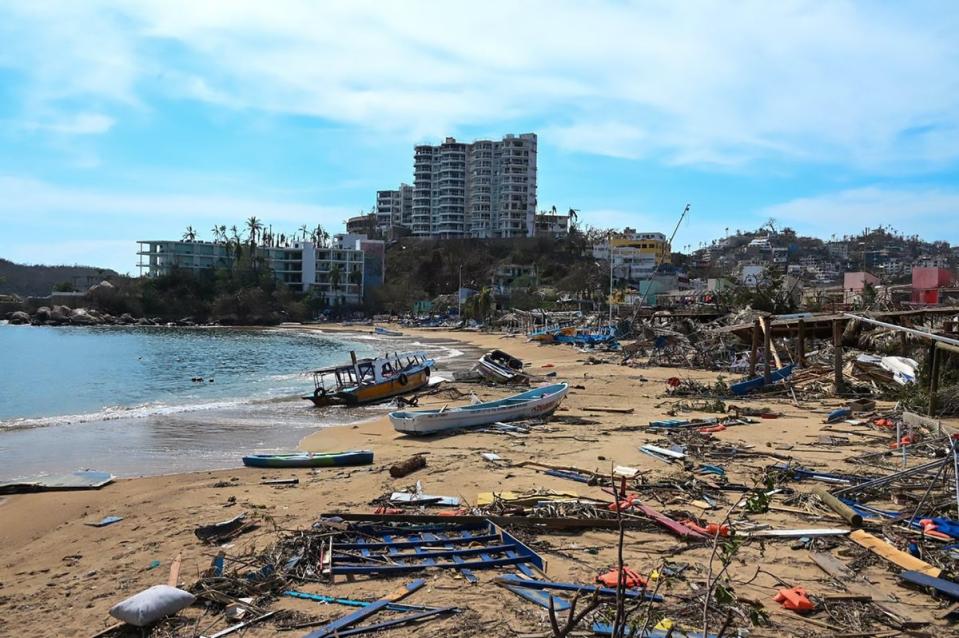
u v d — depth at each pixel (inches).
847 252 7736.2
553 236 6161.4
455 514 434.0
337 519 422.3
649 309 2551.7
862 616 290.5
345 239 6161.4
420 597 315.0
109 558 389.1
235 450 770.2
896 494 468.8
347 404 1173.7
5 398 1264.8
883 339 1344.7
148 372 1761.8
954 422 756.0
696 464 589.3
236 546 396.5
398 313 5241.1
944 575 323.9
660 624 271.7
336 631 280.5
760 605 300.0
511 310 4232.3
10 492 559.8
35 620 305.9
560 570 345.1
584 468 583.5
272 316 4783.5
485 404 877.2
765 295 1980.8
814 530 399.9
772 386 1119.0
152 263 5093.5
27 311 4640.8
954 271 2962.6
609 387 1245.1
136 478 614.5
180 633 287.3
